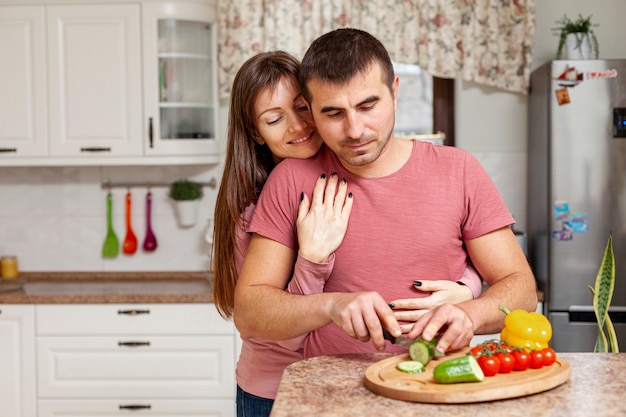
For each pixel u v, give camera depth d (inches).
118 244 165.3
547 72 138.5
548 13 157.2
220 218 73.7
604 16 156.3
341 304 56.1
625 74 136.2
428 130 163.8
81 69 149.8
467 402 48.6
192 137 151.4
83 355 141.2
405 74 163.0
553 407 47.9
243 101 69.0
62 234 165.9
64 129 150.9
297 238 65.3
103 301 140.3
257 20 155.6
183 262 165.0
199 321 140.3
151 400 141.1
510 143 158.2
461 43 154.9
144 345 140.6
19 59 150.3
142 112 149.8
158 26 149.3
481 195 63.8
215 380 140.7
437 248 62.9
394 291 63.1
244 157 71.9
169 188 164.1
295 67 68.4
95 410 141.6
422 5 154.3
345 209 62.5
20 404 142.0
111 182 164.7
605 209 137.2
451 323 55.6
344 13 155.1
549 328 56.7
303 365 57.8
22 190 165.9
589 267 137.7
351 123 56.7
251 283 63.9
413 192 62.9
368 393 51.1
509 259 63.9
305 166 65.5
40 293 143.8
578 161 137.4
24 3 149.6
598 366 57.1
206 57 153.3
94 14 149.3
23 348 141.3
